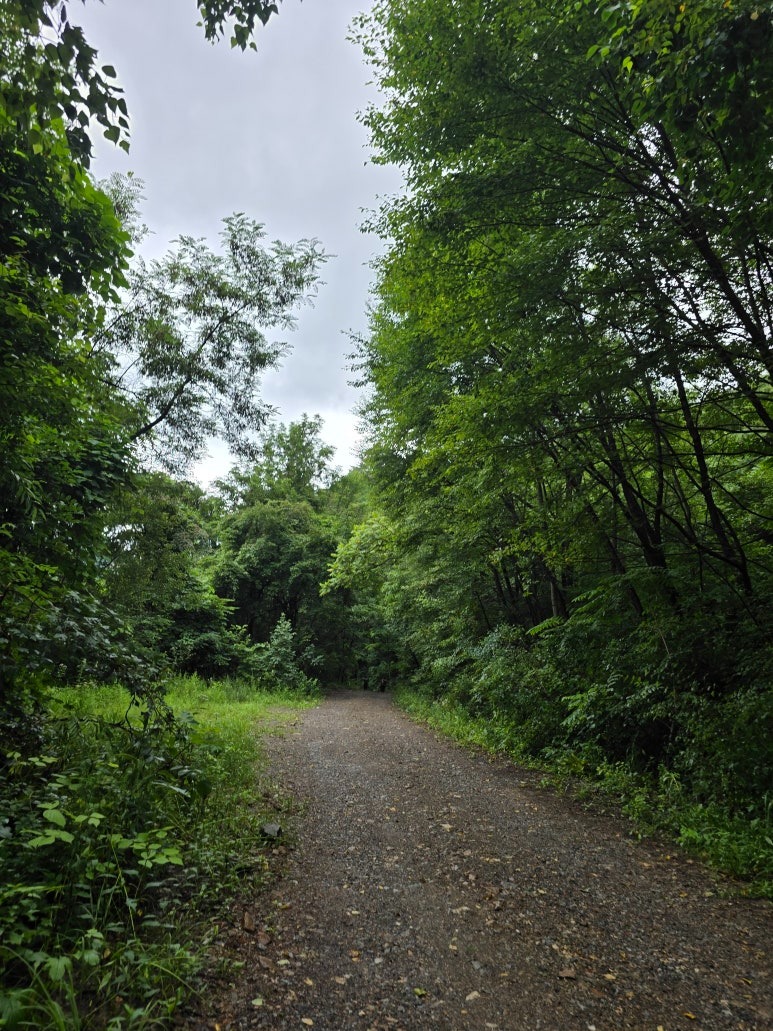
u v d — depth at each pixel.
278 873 4.14
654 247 5.71
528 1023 2.61
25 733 4.47
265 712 14.09
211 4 3.75
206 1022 2.44
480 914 3.69
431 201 6.95
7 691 4.55
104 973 2.58
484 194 6.50
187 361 12.74
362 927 3.46
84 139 3.84
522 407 6.84
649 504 8.64
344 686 32.72
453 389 12.02
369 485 16.83
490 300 6.90
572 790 7.08
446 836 5.21
